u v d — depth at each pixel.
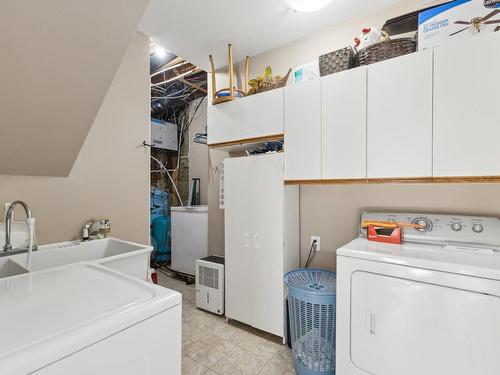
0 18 0.95
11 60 1.07
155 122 3.87
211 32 2.18
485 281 1.07
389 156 1.54
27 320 0.64
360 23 2.01
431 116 1.42
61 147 1.53
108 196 1.95
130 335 0.68
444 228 1.54
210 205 2.96
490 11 1.33
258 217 2.05
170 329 0.79
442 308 1.15
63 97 1.31
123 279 0.94
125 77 2.06
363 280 1.34
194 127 4.12
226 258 2.26
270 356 1.81
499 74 1.27
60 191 1.70
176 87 3.72
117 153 2.01
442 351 1.15
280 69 2.40
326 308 1.55
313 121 1.83
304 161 1.86
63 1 1.00
